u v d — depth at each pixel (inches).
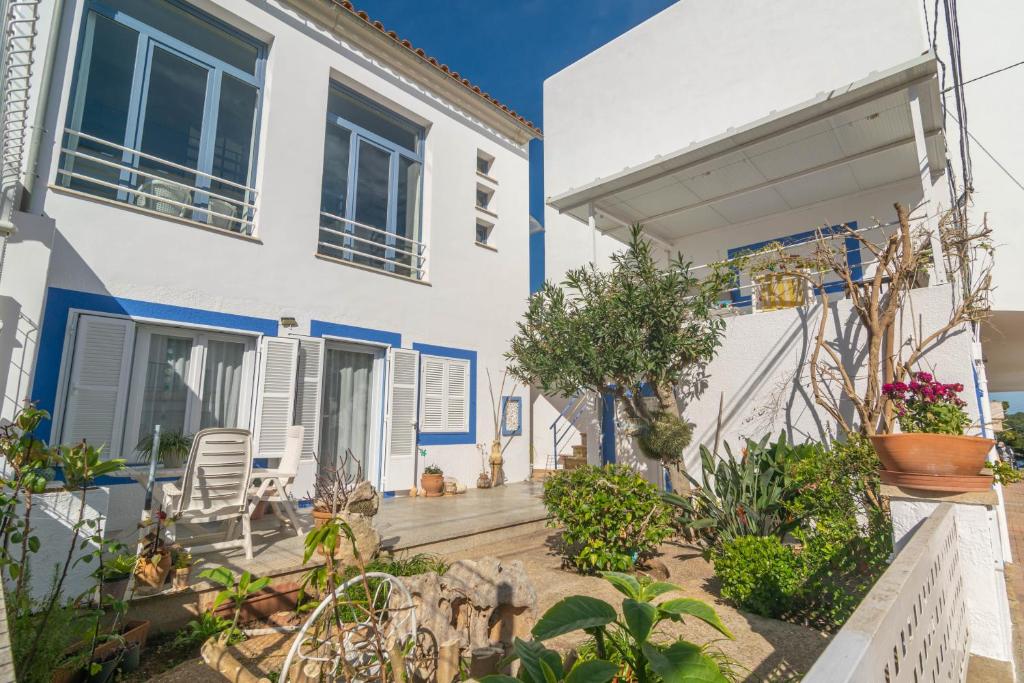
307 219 343.6
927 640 80.4
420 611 113.7
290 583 181.0
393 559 214.5
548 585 201.8
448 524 269.0
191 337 291.6
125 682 129.6
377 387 377.7
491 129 491.2
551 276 555.8
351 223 371.2
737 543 187.0
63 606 128.7
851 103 281.4
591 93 406.9
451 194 443.2
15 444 118.8
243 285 307.9
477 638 122.0
